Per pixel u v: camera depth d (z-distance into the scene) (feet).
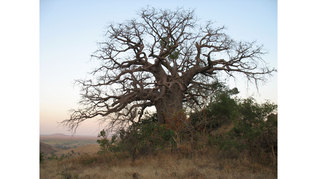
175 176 25.76
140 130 41.88
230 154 32.83
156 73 60.70
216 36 61.21
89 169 33.58
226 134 41.78
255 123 38.70
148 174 26.63
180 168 28.58
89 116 53.67
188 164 30.89
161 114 56.75
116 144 42.96
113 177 26.81
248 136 32.60
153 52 56.44
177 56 60.49
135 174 26.45
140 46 57.93
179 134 40.86
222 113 52.90
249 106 46.80
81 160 40.32
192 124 46.60
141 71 57.11
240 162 29.43
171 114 50.55
